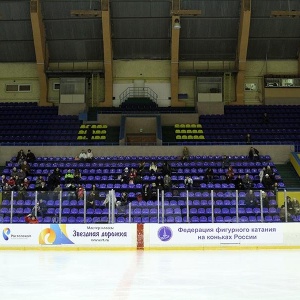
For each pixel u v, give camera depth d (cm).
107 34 3691
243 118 3869
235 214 2277
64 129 3769
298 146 3438
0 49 3975
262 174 2859
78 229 2103
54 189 2556
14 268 1320
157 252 1984
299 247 2098
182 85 4066
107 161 3234
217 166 3158
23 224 2117
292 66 4041
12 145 3369
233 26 3800
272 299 776
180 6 3634
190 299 773
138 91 4041
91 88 4034
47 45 3934
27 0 3616
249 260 1581
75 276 1109
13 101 4078
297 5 3653
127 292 847
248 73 4053
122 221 2212
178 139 3609
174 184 2884
